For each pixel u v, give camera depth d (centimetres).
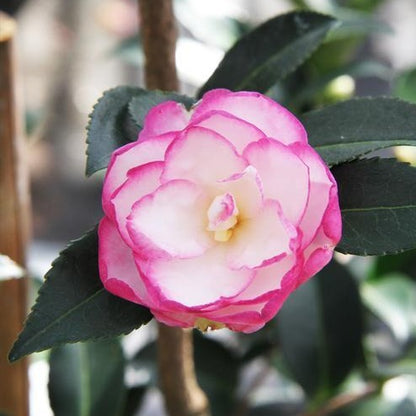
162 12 54
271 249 46
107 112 50
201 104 46
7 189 62
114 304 48
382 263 74
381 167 49
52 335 47
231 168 46
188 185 46
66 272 48
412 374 68
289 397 80
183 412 61
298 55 55
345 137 50
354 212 49
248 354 73
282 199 46
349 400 69
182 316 45
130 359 73
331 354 67
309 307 66
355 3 76
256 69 55
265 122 46
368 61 70
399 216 48
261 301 45
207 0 79
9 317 64
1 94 61
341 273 67
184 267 46
